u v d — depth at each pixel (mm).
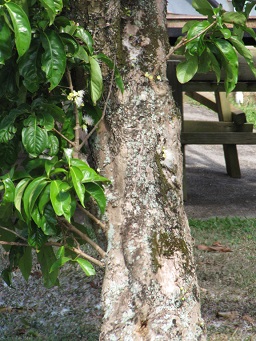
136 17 4012
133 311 3879
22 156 7414
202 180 12578
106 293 3924
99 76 3684
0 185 3633
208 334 5578
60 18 3490
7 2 3117
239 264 7555
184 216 4121
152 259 3910
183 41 3857
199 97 13031
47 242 3986
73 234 4215
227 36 3648
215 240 8570
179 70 3910
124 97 3980
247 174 13234
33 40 3486
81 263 3684
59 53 3408
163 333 3863
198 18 9570
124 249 3943
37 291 6785
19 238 4293
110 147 4004
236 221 9531
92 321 5973
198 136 10906
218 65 3943
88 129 4039
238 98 19547
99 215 4020
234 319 5938
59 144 3848
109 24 3949
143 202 3969
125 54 3994
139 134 3984
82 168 3465
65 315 6152
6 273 4371
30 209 3418
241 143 11086
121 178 3984
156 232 3955
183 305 3936
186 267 3988
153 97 4027
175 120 4117
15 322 5945
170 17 9594
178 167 4086
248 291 6664
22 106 3662
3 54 3215
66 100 3787
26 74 3504
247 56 3881
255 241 8547
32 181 3463
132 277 3908
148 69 4020
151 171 3994
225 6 14633
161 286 3904
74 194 3566
